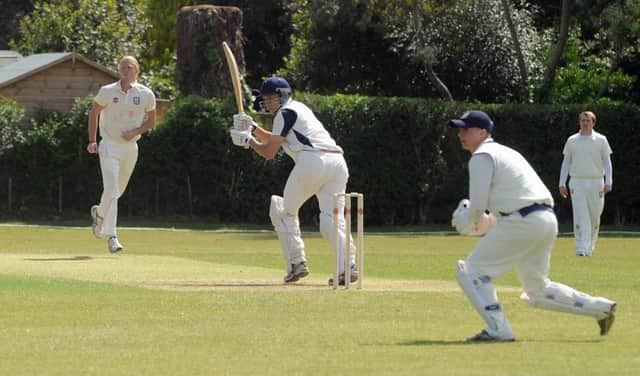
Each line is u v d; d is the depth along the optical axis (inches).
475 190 875.4
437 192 2731.3
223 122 2652.6
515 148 2751.0
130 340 858.8
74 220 2625.5
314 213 2689.5
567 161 1876.2
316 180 1238.3
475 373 726.5
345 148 2696.9
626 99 3604.8
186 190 2677.2
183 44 2869.1
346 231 1216.2
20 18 4542.3
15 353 800.9
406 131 2706.7
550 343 856.9
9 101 2667.3
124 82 1560.0
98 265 1430.9
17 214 2635.3
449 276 1423.5
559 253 1920.5
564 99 3425.2
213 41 2839.6
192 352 806.5
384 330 919.0
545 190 888.3
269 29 4542.3
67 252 1702.8
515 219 872.3
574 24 3267.7
